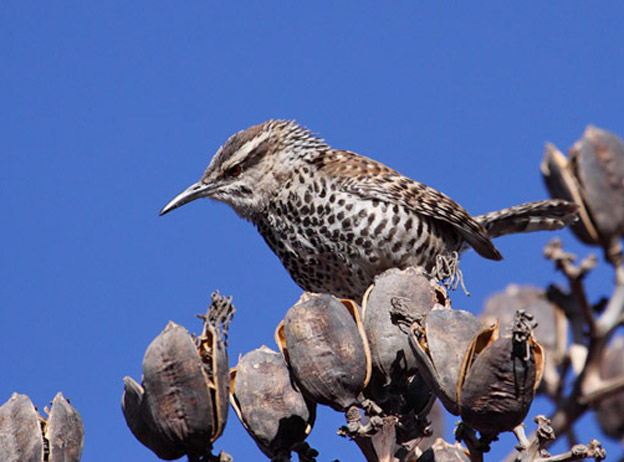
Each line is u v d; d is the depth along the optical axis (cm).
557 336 1002
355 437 663
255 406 698
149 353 627
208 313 630
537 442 605
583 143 1089
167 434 625
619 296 946
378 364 689
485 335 610
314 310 666
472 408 594
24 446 640
